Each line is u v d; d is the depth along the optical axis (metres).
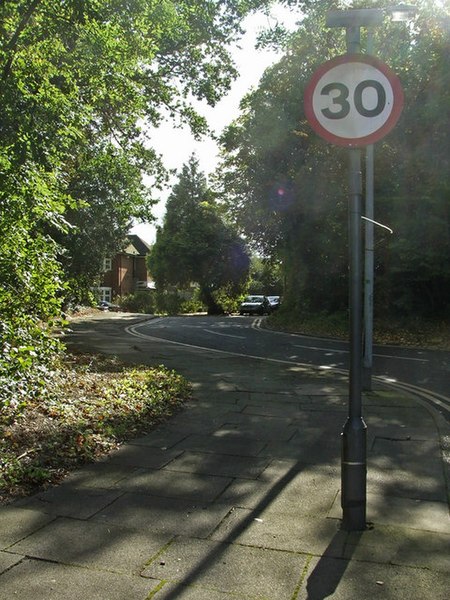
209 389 8.99
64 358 11.16
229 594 2.93
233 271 47.78
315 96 3.82
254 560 3.29
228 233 47.44
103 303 49.81
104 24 8.50
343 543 3.52
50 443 5.24
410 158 19.03
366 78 3.78
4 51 6.00
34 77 6.04
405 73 18.84
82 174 15.73
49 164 6.18
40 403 6.53
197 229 47.31
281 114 22.44
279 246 27.05
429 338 18.62
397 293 21.06
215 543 3.51
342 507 3.77
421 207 18.44
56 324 7.88
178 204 49.69
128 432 6.07
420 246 18.42
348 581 3.06
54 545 3.45
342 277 24.64
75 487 4.45
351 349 3.79
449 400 8.58
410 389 9.52
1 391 5.99
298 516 3.93
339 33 20.78
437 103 17.50
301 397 8.38
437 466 5.12
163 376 9.55
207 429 6.39
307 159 22.59
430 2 18.17
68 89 7.05
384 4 18.45
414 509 4.09
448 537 3.62
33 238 7.23
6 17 6.30
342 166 21.39
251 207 25.30
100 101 10.09
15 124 5.66
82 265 23.28
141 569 3.18
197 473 4.85
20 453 4.94
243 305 42.00
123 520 3.83
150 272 51.03
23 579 3.05
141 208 18.00
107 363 11.13
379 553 3.38
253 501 4.21
